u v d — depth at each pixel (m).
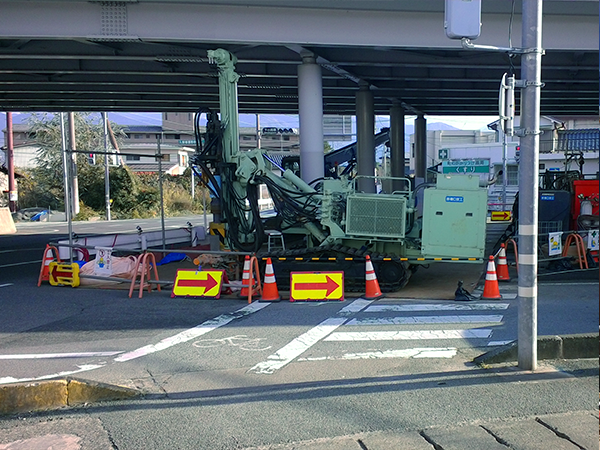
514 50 5.71
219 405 5.35
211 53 12.13
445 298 10.48
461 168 31.97
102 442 4.61
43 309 10.09
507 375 5.85
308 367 6.47
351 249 11.65
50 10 13.52
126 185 48.81
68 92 22.81
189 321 8.96
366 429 4.67
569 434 4.45
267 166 12.65
